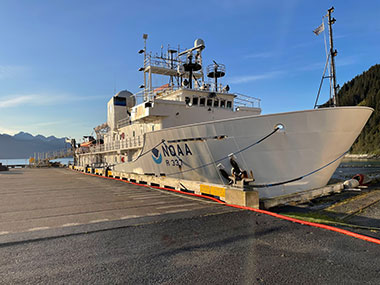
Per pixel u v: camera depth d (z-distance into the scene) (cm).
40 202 946
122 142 1800
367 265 381
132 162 1616
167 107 1301
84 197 1052
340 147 926
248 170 948
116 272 368
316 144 897
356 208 872
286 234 523
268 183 936
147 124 1527
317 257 411
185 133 1082
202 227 578
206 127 1002
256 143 911
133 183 1552
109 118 2277
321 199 1025
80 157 3706
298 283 331
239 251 439
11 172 3259
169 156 1220
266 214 680
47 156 5791
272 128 882
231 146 957
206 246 464
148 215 699
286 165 919
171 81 1853
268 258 409
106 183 1630
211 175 1065
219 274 358
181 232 545
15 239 513
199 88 1666
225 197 839
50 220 666
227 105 1520
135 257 420
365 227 596
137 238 513
